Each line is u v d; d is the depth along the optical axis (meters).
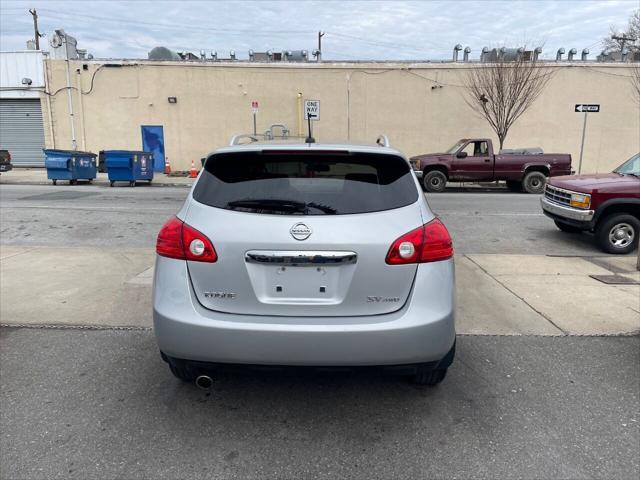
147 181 19.94
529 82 21.61
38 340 4.34
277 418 3.18
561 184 8.55
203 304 2.89
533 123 22.53
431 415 3.21
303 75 22.62
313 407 3.31
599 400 3.40
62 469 2.66
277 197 2.93
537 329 4.65
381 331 2.76
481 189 19.58
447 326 2.89
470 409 3.29
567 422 3.13
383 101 22.73
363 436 2.99
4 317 4.84
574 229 9.53
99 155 22.89
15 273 6.37
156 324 2.93
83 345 4.24
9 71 23.91
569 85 22.25
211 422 3.13
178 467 2.69
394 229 2.87
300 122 22.94
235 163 3.12
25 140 24.80
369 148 3.17
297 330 2.75
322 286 2.84
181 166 23.41
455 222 10.71
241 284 2.84
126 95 22.95
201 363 2.87
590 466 2.71
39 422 3.10
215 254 2.84
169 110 22.97
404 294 2.87
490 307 5.26
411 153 23.06
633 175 8.52
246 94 22.78
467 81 22.31
